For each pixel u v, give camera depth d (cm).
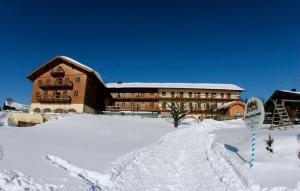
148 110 7238
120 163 1324
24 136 2123
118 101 7362
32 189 786
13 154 1216
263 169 1116
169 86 7331
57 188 834
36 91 6338
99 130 2930
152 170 1356
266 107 2964
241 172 1130
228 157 1427
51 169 1048
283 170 1075
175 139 2733
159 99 7262
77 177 1000
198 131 3538
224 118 6194
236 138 2006
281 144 1298
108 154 1513
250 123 1227
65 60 6131
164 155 1795
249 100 1266
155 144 2244
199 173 1298
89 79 6216
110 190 975
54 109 6075
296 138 1302
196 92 7412
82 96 5934
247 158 1320
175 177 1230
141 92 7362
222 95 7444
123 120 4412
